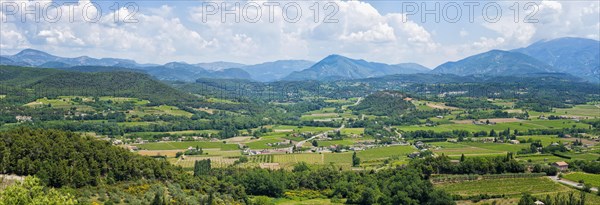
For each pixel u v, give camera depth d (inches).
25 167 7308.1
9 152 7406.5
